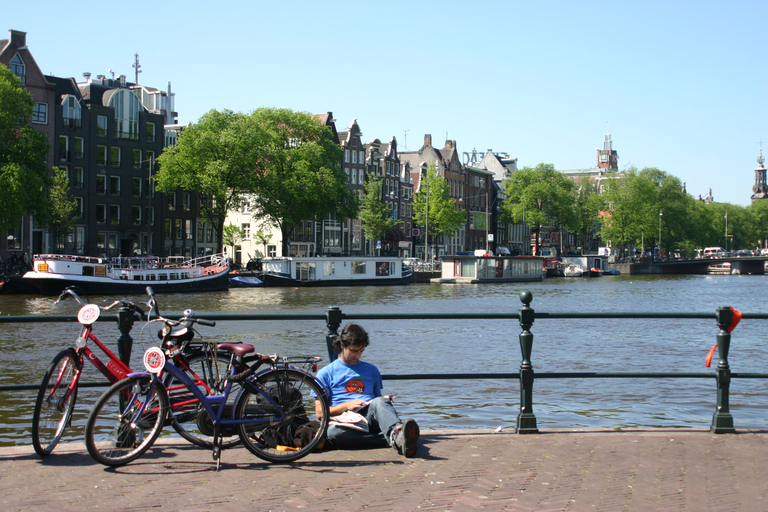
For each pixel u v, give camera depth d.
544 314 7.72
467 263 82.19
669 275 120.25
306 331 30.23
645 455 6.90
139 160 70.06
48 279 47.62
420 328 31.81
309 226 88.31
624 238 121.75
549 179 116.06
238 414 6.57
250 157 64.44
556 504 5.54
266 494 5.71
